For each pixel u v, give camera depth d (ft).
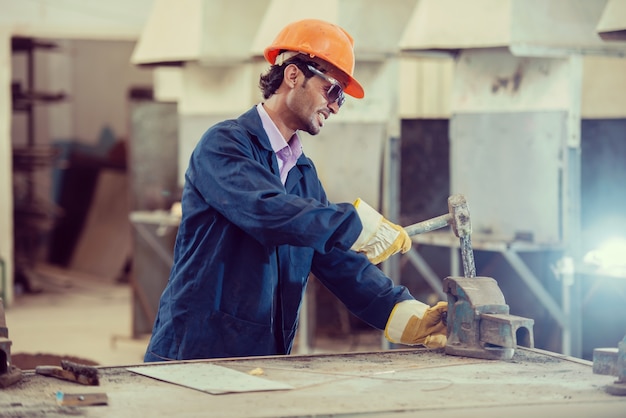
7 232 34.30
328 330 25.81
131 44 46.01
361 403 7.79
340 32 10.78
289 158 10.84
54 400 7.89
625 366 8.41
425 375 8.93
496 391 8.26
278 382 8.58
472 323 9.83
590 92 21.43
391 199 21.89
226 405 7.72
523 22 18.62
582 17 19.07
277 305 10.75
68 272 43.39
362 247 9.92
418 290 23.86
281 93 10.70
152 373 8.91
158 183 28.07
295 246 10.12
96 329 30.30
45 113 46.65
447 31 19.34
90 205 45.09
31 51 37.93
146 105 27.86
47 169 46.09
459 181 20.86
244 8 24.41
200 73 26.02
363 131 22.04
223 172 9.88
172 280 10.69
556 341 19.51
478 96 20.47
